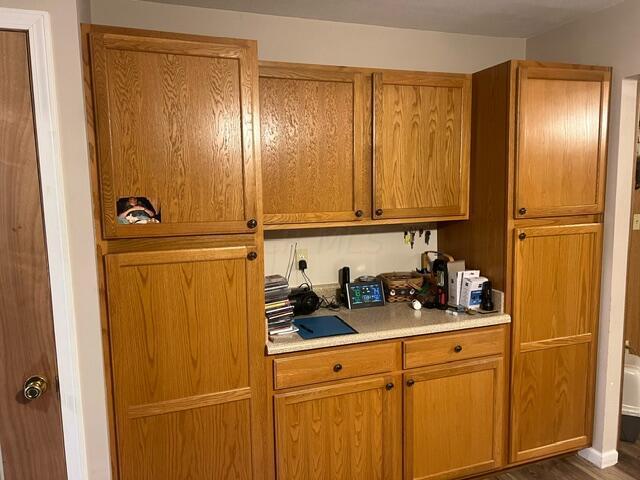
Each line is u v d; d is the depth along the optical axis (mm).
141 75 1722
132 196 1757
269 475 2066
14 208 1557
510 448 2447
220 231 1876
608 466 2594
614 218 2438
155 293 1806
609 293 2490
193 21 2318
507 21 2590
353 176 2279
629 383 2842
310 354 2055
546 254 2395
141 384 1824
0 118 1519
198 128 1806
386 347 2174
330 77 2188
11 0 1482
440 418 2299
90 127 1675
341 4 2301
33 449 1662
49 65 1531
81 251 1638
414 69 2729
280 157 2158
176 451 1901
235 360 1944
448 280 2531
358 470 2188
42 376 1642
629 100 2383
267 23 2436
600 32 2449
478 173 2480
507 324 2377
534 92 2273
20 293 1591
